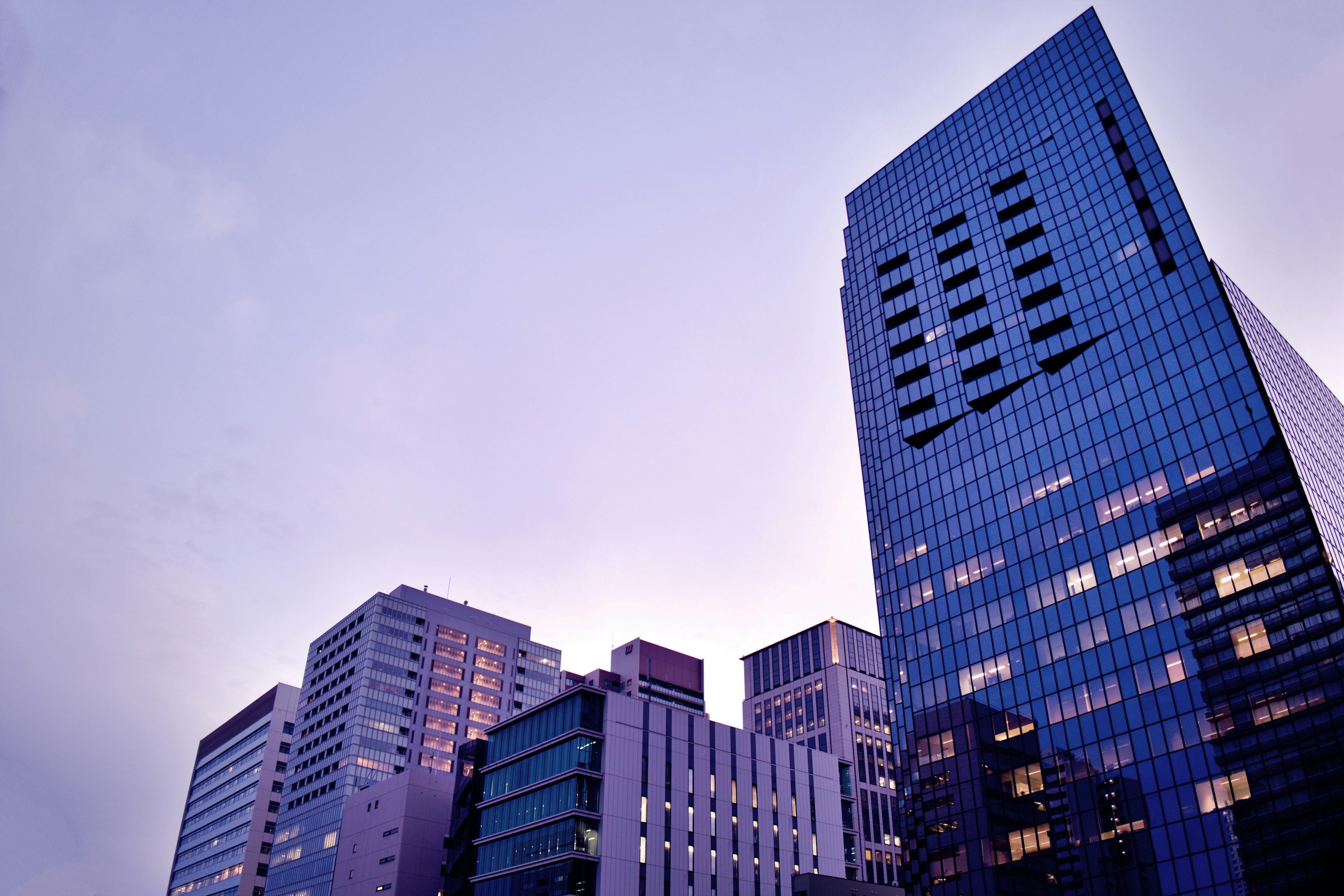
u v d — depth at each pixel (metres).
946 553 112.12
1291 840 73.00
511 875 118.88
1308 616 78.50
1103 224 112.81
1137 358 101.69
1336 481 111.19
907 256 137.50
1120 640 90.56
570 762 118.00
